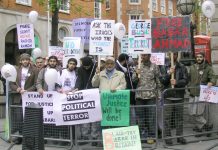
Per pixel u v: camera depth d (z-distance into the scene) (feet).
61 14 72.13
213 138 23.50
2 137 24.26
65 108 20.52
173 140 22.65
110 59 21.17
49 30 68.54
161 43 22.89
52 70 20.76
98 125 21.02
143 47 23.41
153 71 22.09
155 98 21.44
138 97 21.66
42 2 48.06
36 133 16.43
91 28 23.18
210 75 23.24
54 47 31.60
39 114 16.49
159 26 22.93
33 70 23.06
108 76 21.34
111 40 23.09
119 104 20.52
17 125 22.58
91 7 78.02
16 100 22.71
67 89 21.89
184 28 22.39
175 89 21.29
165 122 21.48
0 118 33.27
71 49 26.94
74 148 20.88
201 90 22.61
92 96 20.44
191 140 22.71
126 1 103.65
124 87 21.20
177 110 21.94
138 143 17.22
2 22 61.82
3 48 61.93
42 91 20.89
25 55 23.47
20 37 30.60
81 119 20.49
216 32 29.04
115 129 17.12
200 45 57.52
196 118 23.02
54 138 21.42
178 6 31.53
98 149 20.81
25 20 65.62
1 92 42.19
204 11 26.00
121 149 17.07
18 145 22.33
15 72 21.85
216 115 23.88
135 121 20.93
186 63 31.50
